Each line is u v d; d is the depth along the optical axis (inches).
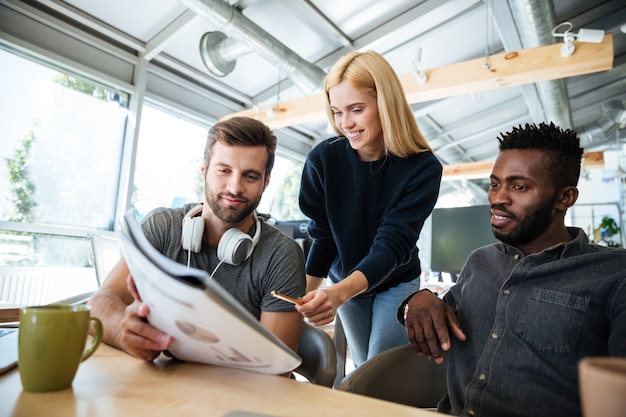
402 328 56.7
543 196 35.8
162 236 42.8
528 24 118.3
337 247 60.9
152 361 26.5
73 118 130.9
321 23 141.9
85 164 134.0
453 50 163.0
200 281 18.6
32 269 118.3
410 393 38.1
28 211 120.7
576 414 30.7
